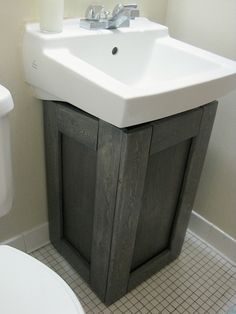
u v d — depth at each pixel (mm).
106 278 1108
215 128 1287
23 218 1295
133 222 1005
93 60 1024
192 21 1241
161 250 1317
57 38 895
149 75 1199
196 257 1439
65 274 1300
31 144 1158
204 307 1229
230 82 939
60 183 1189
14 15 917
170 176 1085
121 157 832
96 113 787
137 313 1184
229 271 1387
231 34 1130
